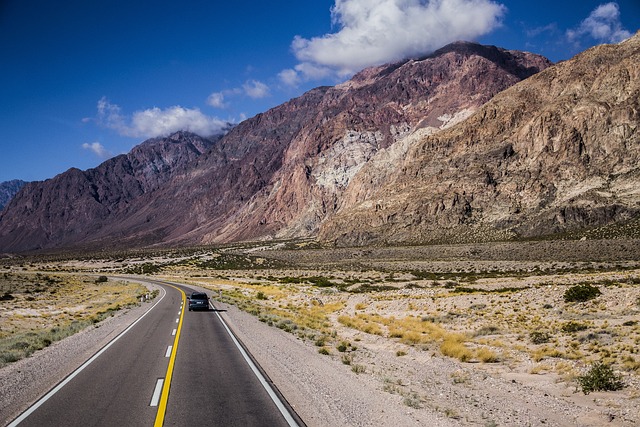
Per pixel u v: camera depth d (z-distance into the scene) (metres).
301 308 36.94
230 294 51.31
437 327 24.02
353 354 16.75
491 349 18.33
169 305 38.12
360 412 9.45
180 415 8.97
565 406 10.74
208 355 15.19
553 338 19.56
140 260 183.25
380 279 79.25
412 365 15.55
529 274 72.50
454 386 12.58
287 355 15.50
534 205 152.75
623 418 9.81
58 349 16.33
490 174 174.00
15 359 14.41
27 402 9.74
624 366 13.77
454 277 76.06
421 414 9.59
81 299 47.84
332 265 129.25
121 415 8.95
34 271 129.75
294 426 8.47
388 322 27.06
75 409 9.30
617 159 150.50
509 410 10.34
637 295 25.77
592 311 24.58
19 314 31.69
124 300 43.94
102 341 18.25
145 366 13.37
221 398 10.12
